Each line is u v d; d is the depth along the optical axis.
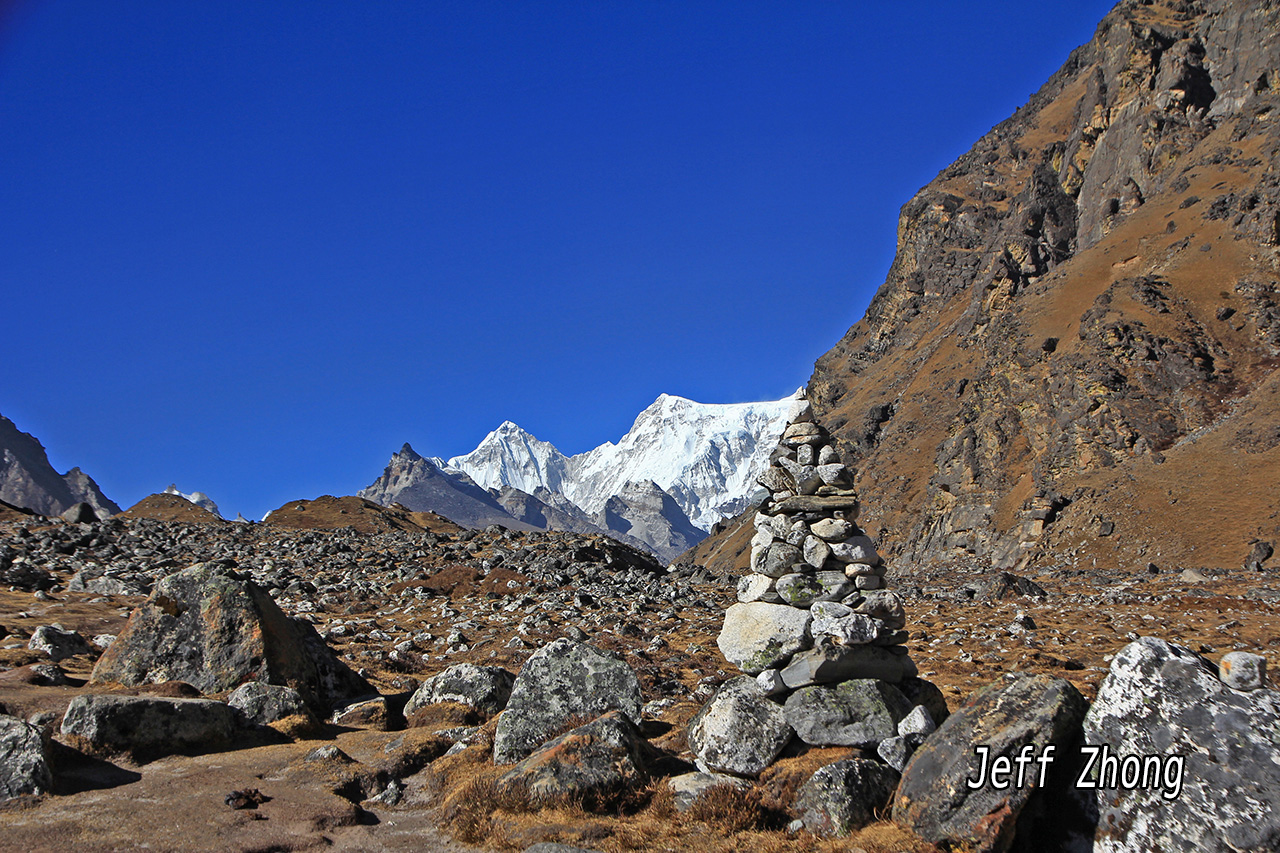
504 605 43.94
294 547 60.00
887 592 15.15
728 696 14.82
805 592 15.18
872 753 13.91
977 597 59.03
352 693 22.38
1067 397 143.38
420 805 15.00
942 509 164.50
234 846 12.47
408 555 57.97
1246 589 57.56
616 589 50.59
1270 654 32.56
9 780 13.62
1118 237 174.50
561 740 14.66
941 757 12.30
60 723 16.61
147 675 20.28
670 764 15.24
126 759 15.77
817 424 16.25
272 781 15.48
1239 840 10.16
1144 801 10.93
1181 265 154.12
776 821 13.03
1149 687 11.45
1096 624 43.16
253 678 20.23
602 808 13.75
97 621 31.08
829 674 14.51
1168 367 136.00
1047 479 135.62
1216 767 10.64
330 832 13.54
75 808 13.39
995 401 165.62
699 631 39.09
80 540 53.22
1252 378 130.75
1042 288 177.75
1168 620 43.81
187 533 64.06
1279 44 182.50
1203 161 176.75
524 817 13.53
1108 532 113.94
